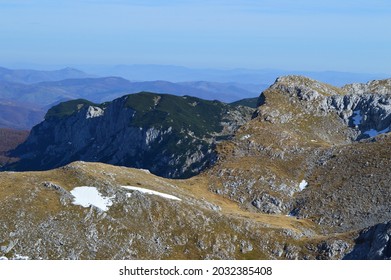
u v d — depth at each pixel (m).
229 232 147.25
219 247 142.38
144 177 168.88
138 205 144.00
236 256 142.12
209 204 166.75
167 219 144.00
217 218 150.00
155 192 153.75
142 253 134.00
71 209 136.25
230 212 168.88
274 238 148.62
